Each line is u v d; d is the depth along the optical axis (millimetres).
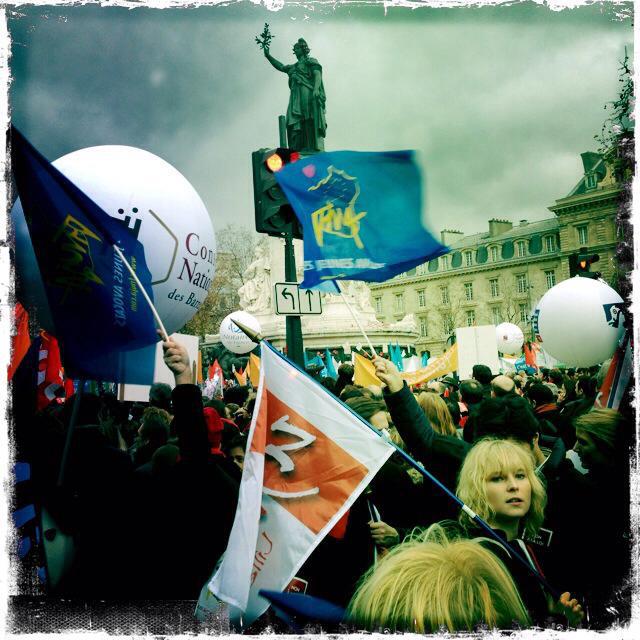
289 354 8141
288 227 7398
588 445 3666
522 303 91250
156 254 5160
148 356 4059
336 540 3275
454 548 1771
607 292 6816
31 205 3768
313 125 21688
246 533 3078
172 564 3416
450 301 96938
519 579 2721
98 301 3879
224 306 58000
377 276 4195
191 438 3445
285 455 3275
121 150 5293
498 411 3561
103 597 3400
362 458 3223
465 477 2988
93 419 4270
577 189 76688
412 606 1668
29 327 4562
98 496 3676
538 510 2990
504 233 94250
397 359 15844
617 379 4594
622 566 3215
